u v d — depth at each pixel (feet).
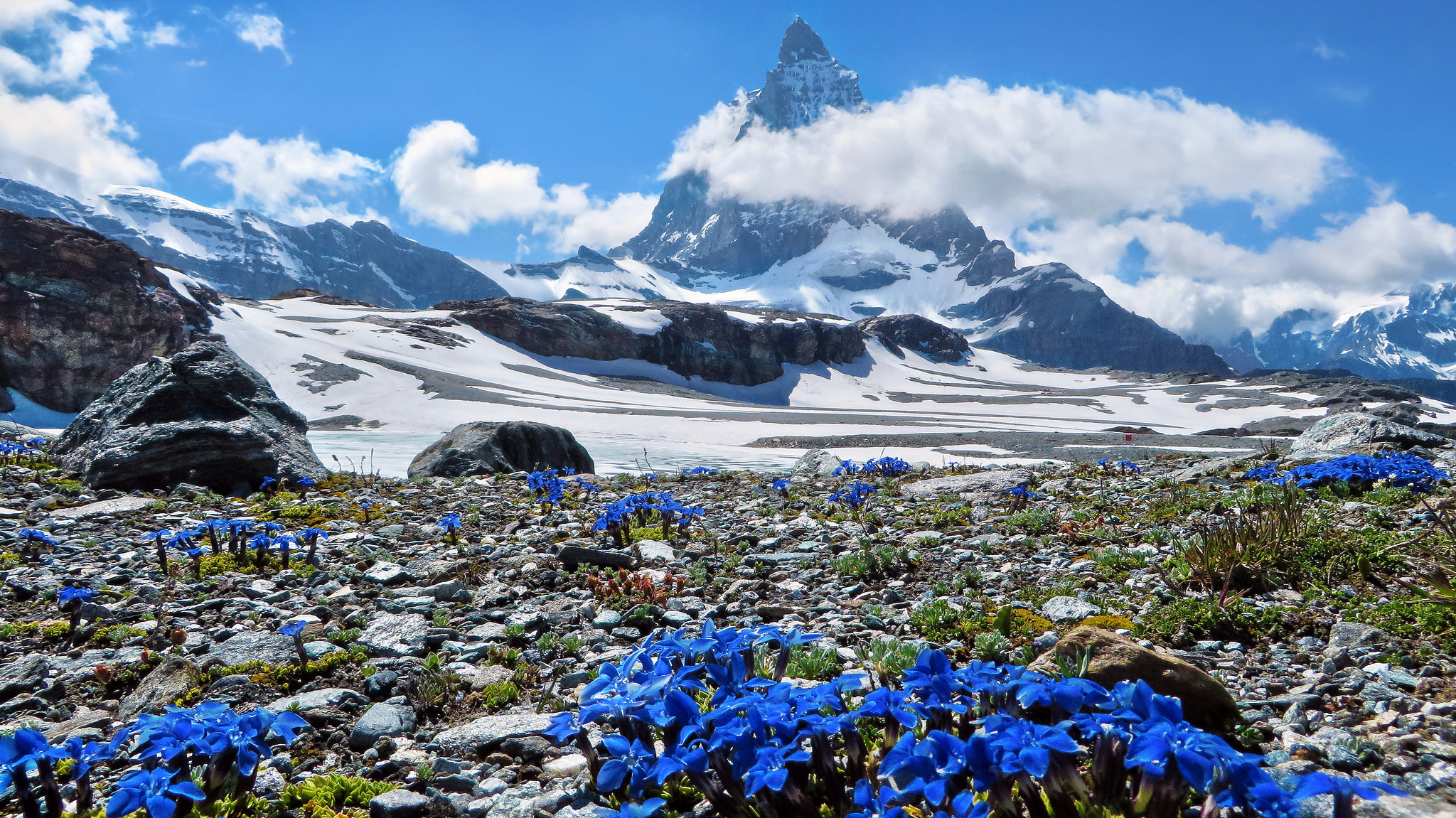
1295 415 593.42
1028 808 9.46
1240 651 20.34
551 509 50.11
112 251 411.95
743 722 10.14
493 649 22.49
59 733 17.66
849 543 36.86
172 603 28.60
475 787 14.75
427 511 50.49
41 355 369.71
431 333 631.15
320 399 410.11
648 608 25.71
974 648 21.04
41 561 34.83
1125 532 36.01
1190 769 7.89
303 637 23.82
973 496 51.67
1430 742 13.93
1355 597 23.06
